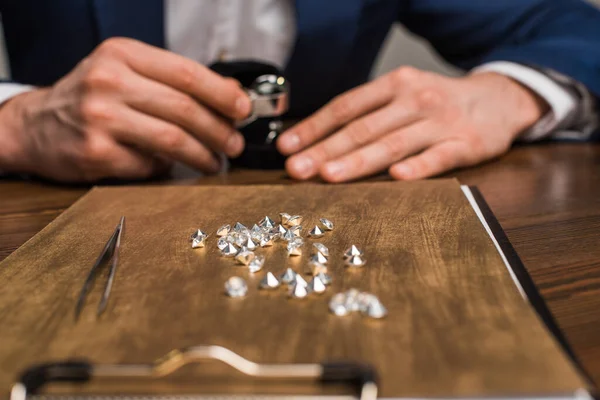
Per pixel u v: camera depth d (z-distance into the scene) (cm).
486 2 110
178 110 72
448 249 45
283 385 28
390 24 124
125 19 100
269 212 57
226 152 77
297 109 122
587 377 30
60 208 66
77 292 40
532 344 31
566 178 71
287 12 120
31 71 111
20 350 33
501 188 68
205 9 117
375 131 75
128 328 35
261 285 39
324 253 45
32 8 106
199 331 34
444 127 76
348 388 28
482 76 88
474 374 28
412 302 36
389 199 59
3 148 77
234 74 74
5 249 53
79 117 71
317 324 34
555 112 87
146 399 27
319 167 74
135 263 45
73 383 28
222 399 27
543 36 99
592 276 43
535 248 49
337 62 116
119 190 65
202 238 48
